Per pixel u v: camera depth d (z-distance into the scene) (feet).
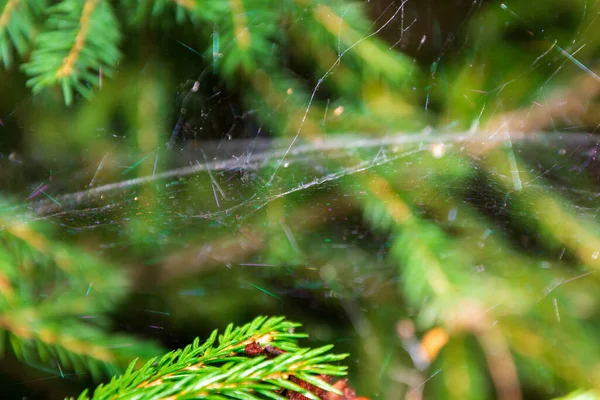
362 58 2.98
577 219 2.91
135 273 3.19
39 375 2.71
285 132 3.19
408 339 2.88
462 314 2.69
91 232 3.07
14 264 2.64
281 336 2.39
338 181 3.04
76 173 3.13
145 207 3.07
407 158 3.31
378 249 3.38
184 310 3.05
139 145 2.98
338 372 2.31
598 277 2.85
